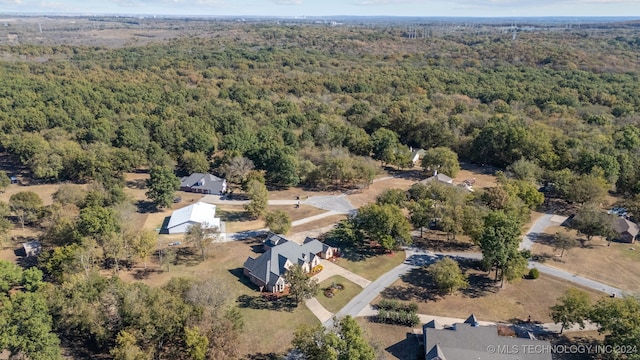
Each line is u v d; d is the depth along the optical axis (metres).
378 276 81.31
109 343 60.00
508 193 97.56
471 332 59.12
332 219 105.25
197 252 89.31
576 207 110.19
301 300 72.25
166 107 174.62
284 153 126.56
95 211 84.12
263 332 66.12
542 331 66.19
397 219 88.19
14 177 130.00
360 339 54.28
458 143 149.38
